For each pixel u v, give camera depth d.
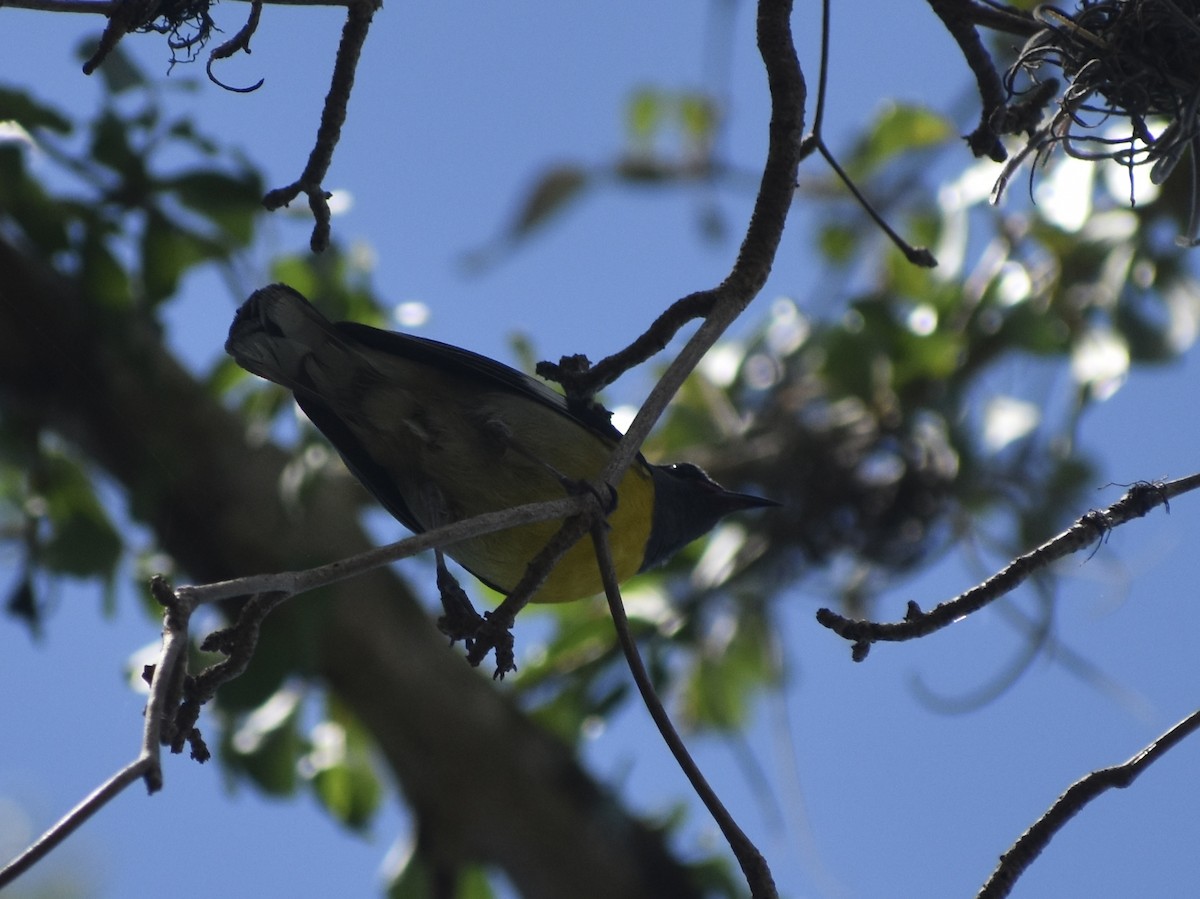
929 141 12.67
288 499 10.98
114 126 10.36
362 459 8.76
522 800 12.90
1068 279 11.72
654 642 12.18
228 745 12.03
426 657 12.70
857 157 12.81
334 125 6.06
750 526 12.45
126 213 10.63
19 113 10.20
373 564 4.63
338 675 12.48
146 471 11.45
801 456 12.41
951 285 12.15
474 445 8.43
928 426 12.21
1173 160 6.32
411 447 8.48
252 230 10.81
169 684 4.04
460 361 8.29
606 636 12.32
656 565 10.63
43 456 11.59
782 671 12.22
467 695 12.78
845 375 12.02
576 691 12.41
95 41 10.14
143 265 10.72
